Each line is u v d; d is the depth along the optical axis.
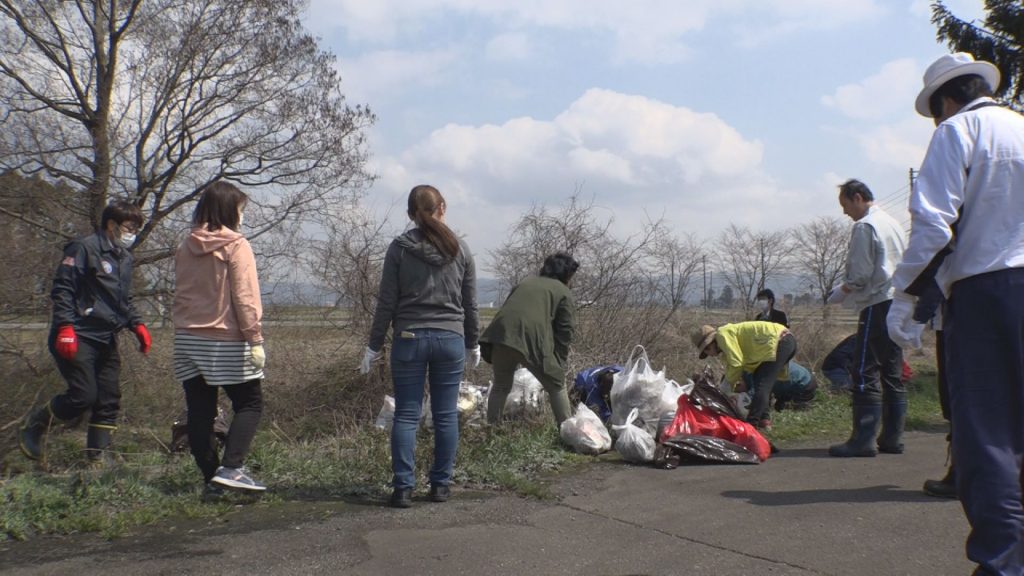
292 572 3.35
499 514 4.24
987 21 12.72
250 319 4.35
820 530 3.91
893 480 4.97
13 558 3.52
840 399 8.74
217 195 4.45
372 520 4.11
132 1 10.13
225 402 7.21
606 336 9.06
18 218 7.53
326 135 11.27
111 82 10.04
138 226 5.68
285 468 5.04
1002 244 2.75
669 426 5.81
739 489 4.79
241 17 10.87
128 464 5.12
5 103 9.41
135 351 7.62
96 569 3.39
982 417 2.71
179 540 3.77
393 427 4.46
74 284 5.32
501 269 9.46
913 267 2.84
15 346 6.58
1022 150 2.81
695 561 3.48
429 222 4.45
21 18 9.76
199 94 10.91
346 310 8.50
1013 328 2.71
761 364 7.04
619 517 4.18
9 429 6.27
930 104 3.38
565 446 6.05
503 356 6.29
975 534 2.69
